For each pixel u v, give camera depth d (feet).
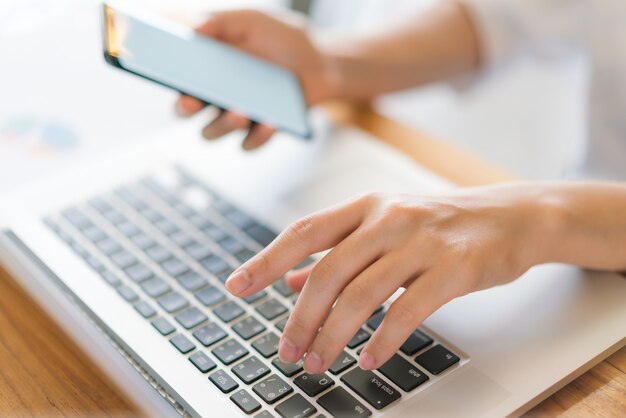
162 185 1.92
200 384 1.31
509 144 4.03
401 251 1.33
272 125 2.01
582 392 1.35
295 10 3.59
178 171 1.98
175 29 1.90
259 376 1.32
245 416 1.25
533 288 1.56
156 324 1.45
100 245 1.68
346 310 1.28
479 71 2.65
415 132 2.22
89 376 1.40
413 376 1.32
